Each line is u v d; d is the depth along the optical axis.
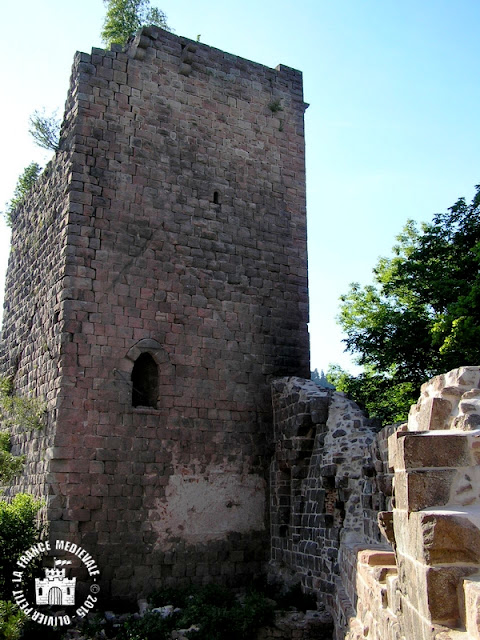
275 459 20.36
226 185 22.48
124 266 19.70
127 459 18.30
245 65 24.17
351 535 15.34
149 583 17.80
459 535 4.54
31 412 18.95
